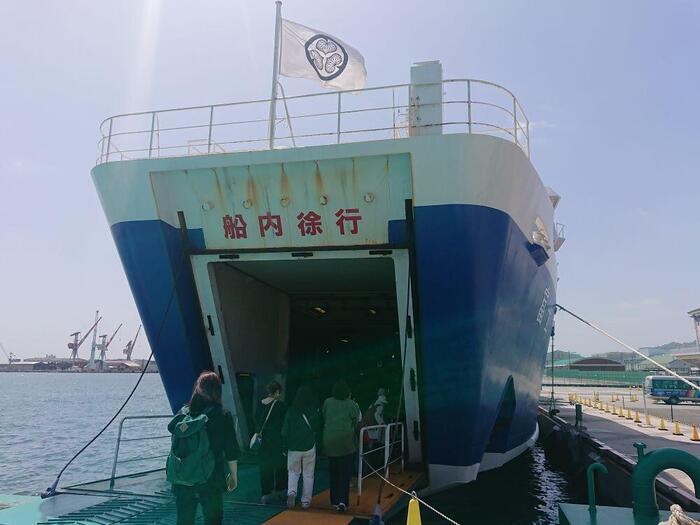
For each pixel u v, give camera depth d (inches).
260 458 274.1
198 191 333.7
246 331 413.1
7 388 3083.2
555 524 349.7
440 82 317.7
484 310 309.1
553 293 536.7
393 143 295.4
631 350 311.6
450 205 293.3
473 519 358.3
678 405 1295.5
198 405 187.0
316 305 542.9
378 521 213.9
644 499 189.8
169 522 235.5
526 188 335.6
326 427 262.8
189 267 350.9
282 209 324.8
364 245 318.0
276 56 365.7
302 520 238.5
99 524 232.2
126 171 335.6
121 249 351.9
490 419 342.0
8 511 254.1
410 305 320.8
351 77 392.5
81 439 885.8
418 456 343.9
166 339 356.5
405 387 334.0
